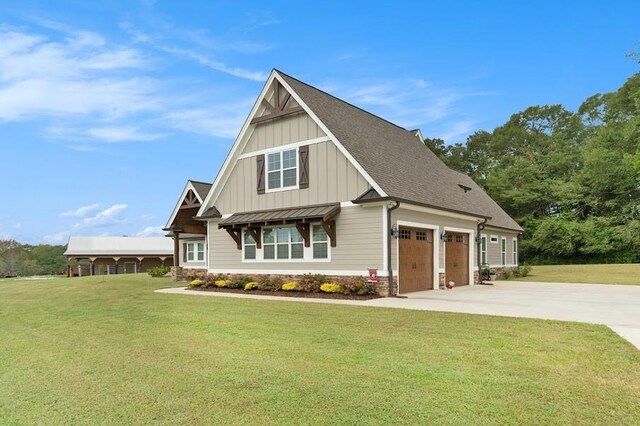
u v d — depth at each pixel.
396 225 15.08
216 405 4.77
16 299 16.80
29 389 5.49
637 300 13.74
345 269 15.47
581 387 5.14
